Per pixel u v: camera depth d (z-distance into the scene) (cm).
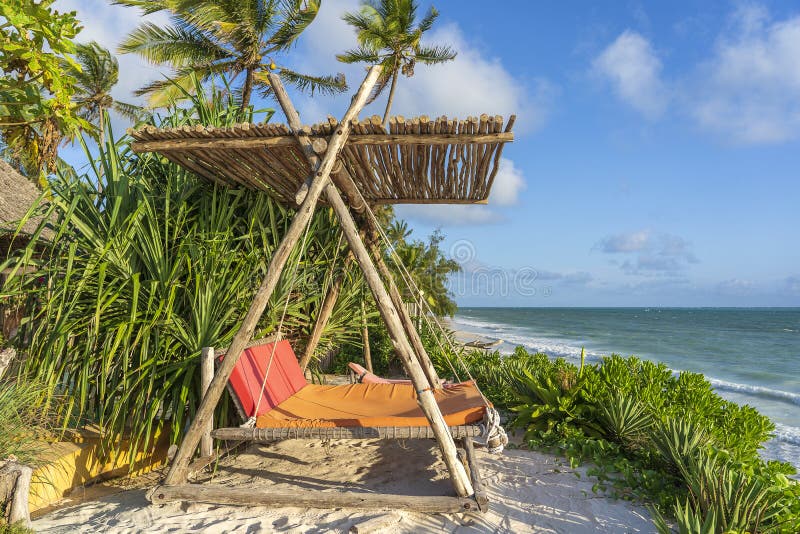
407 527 313
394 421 377
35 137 582
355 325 687
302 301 566
